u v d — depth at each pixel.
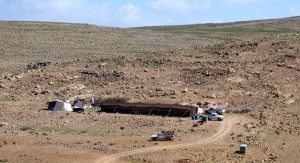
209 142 68.81
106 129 75.69
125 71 109.88
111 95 97.25
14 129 74.19
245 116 82.94
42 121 80.69
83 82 106.81
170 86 100.25
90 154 63.44
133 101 93.00
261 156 65.00
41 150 64.44
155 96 95.06
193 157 62.66
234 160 62.59
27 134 71.06
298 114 84.44
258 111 85.12
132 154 63.44
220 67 106.75
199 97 93.62
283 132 76.31
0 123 77.19
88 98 96.88
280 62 107.88
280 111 85.25
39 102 95.56
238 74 102.94
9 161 60.62
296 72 102.88
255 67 106.06
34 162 60.59
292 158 66.00
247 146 67.56
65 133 72.69
